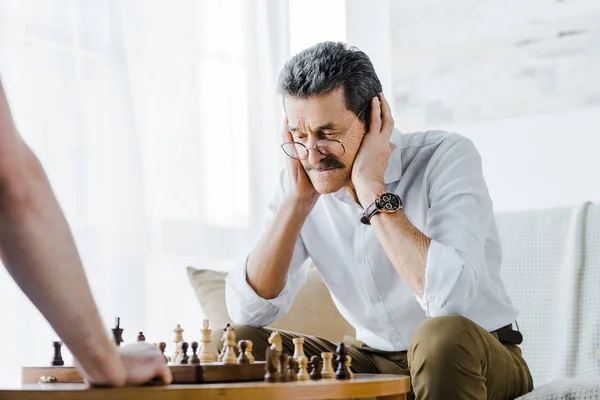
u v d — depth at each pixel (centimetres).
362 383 130
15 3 258
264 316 212
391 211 191
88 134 273
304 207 210
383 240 189
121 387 117
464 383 164
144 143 292
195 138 311
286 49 351
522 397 189
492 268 210
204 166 316
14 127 104
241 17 337
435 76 320
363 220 195
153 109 299
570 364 240
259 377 138
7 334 246
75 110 268
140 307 278
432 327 168
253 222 330
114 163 277
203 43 321
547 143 298
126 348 124
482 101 310
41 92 261
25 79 258
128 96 281
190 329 303
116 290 275
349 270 220
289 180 211
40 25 263
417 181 212
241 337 199
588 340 239
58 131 264
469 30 314
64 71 267
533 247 260
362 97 199
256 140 335
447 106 317
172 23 308
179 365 132
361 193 196
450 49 317
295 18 362
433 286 179
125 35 290
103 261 273
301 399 121
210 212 317
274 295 210
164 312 295
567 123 295
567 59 296
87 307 111
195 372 132
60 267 109
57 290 109
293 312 260
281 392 119
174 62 308
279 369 131
